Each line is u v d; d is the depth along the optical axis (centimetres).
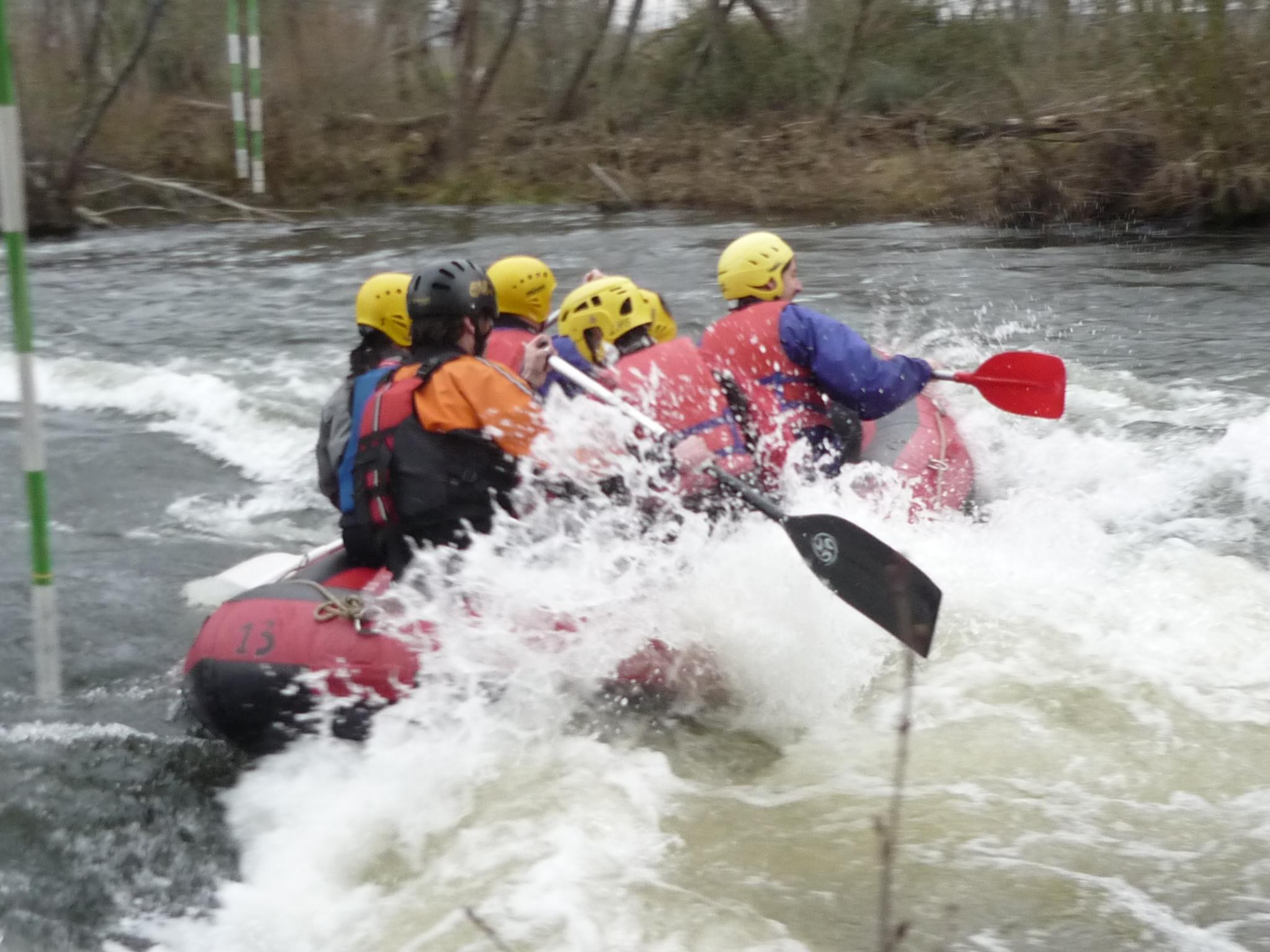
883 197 1575
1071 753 338
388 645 359
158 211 1702
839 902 280
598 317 453
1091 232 1377
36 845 319
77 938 283
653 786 335
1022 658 386
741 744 358
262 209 1702
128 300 1076
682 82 2111
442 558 379
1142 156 1418
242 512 584
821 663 380
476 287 382
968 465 536
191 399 755
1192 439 617
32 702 397
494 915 281
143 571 506
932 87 1872
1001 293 1013
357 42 2070
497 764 345
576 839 308
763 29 2020
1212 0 1327
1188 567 449
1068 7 1611
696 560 399
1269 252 1188
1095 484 556
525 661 366
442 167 1952
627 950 266
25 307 377
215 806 340
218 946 280
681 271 1170
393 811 328
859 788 329
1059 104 1591
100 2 1636
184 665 406
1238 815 307
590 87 2191
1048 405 521
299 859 312
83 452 665
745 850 303
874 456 520
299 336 923
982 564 451
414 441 376
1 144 369
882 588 362
